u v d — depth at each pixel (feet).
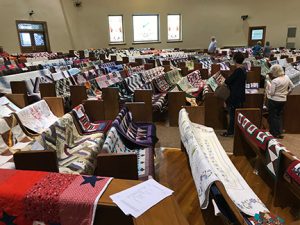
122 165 6.90
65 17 47.80
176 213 4.26
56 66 25.43
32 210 4.72
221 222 7.34
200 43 55.62
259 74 24.91
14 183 5.01
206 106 15.26
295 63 30.60
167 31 54.29
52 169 7.12
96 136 11.12
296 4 52.01
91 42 51.67
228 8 54.13
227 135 14.38
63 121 10.38
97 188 4.84
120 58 37.14
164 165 10.82
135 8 52.08
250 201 6.95
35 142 8.29
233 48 50.85
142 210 4.30
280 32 53.93
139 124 12.57
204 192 6.11
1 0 37.09
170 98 15.84
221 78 22.45
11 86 17.22
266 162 8.20
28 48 41.47
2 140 9.81
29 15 41.19
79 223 4.64
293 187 6.79
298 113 14.29
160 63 31.40
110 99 16.06
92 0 50.21
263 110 15.08
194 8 53.93
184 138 9.48
